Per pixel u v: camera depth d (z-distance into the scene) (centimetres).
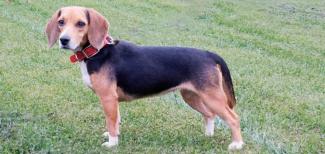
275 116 397
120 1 809
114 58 345
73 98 409
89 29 342
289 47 597
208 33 646
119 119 370
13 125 368
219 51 538
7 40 519
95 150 348
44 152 343
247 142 362
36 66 462
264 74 476
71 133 364
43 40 529
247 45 593
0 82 425
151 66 346
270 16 809
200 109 365
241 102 415
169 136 366
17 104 393
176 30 652
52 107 394
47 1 747
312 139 367
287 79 468
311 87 451
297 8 902
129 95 350
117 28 626
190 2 866
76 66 467
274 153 353
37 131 361
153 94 351
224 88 350
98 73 343
